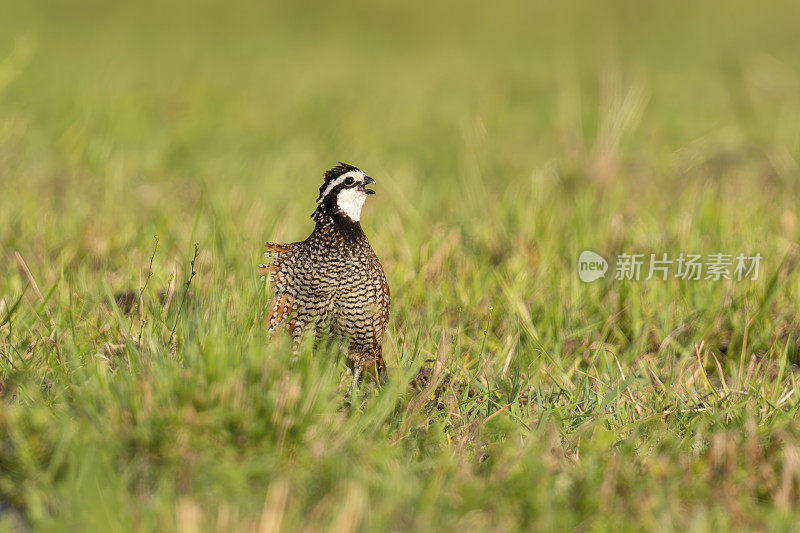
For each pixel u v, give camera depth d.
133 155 23.42
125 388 8.73
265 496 8.09
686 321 12.88
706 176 21.61
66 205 18.42
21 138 23.84
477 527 7.84
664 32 48.38
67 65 34.69
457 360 11.42
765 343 12.54
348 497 7.76
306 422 8.62
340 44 47.31
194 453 8.29
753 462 8.90
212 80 34.84
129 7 53.97
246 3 57.31
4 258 14.77
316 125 28.48
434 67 40.75
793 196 19.00
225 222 16.09
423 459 9.21
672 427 10.12
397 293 13.38
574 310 12.95
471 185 20.61
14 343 11.02
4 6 50.44
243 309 10.98
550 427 9.54
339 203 10.77
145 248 15.21
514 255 15.19
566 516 7.98
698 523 7.90
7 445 8.44
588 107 29.55
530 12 54.97
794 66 36.47
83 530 7.39
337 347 11.00
